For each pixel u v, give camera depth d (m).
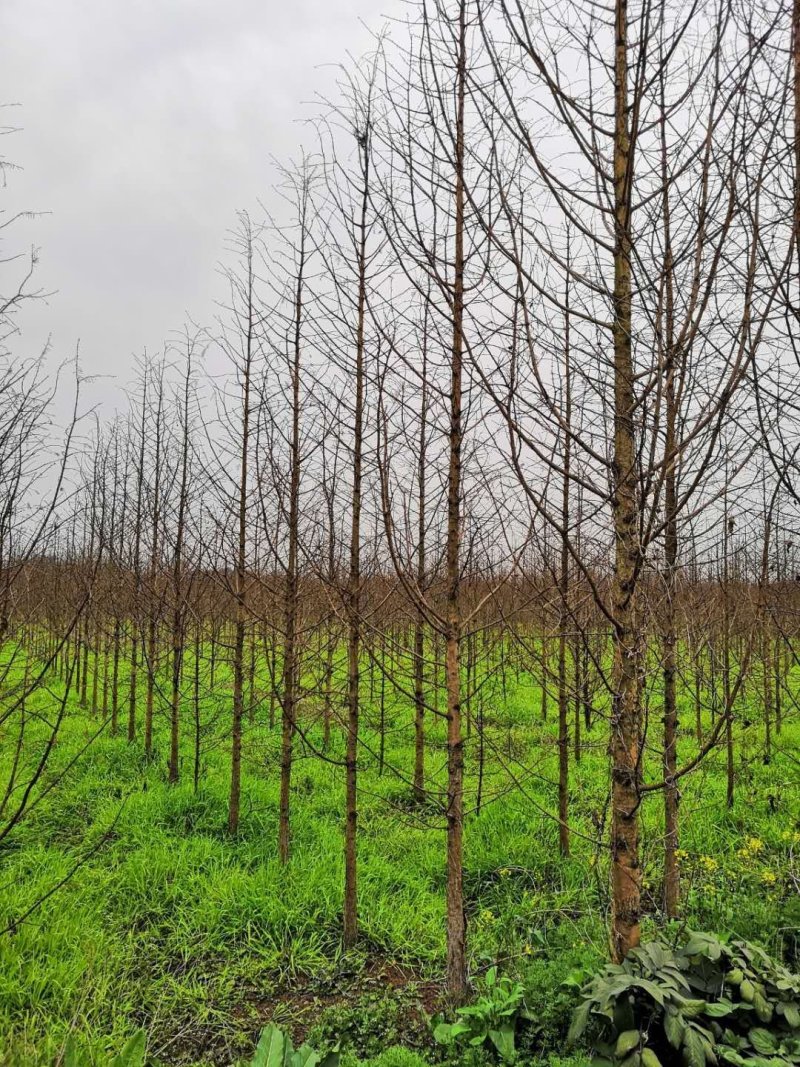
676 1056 2.88
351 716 5.58
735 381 2.51
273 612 7.70
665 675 4.91
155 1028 4.42
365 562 5.71
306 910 5.73
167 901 5.84
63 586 12.20
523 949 4.87
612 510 3.05
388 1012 4.45
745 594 5.58
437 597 6.33
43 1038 3.96
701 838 6.72
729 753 7.48
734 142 2.58
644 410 2.92
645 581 3.40
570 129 2.86
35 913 5.17
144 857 6.26
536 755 9.25
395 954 5.29
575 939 4.78
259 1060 3.05
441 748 9.98
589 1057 3.11
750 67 2.52
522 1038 3.59
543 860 6.46
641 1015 2.99
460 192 4.02
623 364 2.99
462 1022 3.74
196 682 7.99
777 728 10.13
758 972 3.19
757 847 5.56
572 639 5.62
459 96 3.95
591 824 6.91
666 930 4.33
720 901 5.02
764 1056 2.79
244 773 8.70
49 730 10.09
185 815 7.44
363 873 6.24
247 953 5.26
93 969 4.76
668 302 3.14
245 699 11.84
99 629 10.92
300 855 6.51
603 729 10.38
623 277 2.98
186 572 8.50
